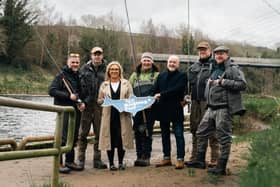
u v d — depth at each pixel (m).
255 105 19.09
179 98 7.87
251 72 36.34
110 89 7.94
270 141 7.00
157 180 6.91
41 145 9.61
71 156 7.86
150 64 8.29
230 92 6.74
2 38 54.78
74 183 6.78
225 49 6.82
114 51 52.47
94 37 58.16
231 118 6.84
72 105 7.65
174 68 7.83
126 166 8.43
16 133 18.33
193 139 7.89
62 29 56.41
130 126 7.97
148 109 8.27
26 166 8.23
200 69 7.59
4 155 3.99
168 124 8.02
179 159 7.71
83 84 8.00
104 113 7.89
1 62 61.16
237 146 10.12
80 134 8.05
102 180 7.02
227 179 6.70
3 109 31.86
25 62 61.34
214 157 7.58
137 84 8.23
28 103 4.16
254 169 5.43
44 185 6.16
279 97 21.17
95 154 8.24
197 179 6.85
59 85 7.67
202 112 7.56
